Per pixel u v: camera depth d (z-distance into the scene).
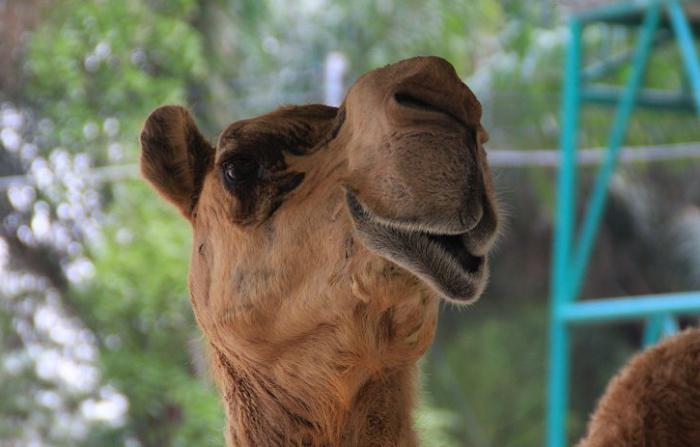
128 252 16.73
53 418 17.12
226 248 5.05
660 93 15.85
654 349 5.78
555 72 24.28
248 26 22.39
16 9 18.34
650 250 27.39
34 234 17.78
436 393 29.09
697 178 26.80
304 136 4.81
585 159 21.50
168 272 16.66
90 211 17.81
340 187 4.45
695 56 13.05
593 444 5.66
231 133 4.92
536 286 28.92
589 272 27.61
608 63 16.11
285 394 5.02
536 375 29.31
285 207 4.74
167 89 18.19
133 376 16.36
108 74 18.05
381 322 4.59
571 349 28.50
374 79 4.13
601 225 27.20
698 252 26.81
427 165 3.87
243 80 21.27
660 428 5.55
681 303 12.09
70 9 18.20
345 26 24.08
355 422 4.93
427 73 3.91
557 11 25.12
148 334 17.31
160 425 16.97
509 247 28.22
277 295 4.78
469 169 3.89
